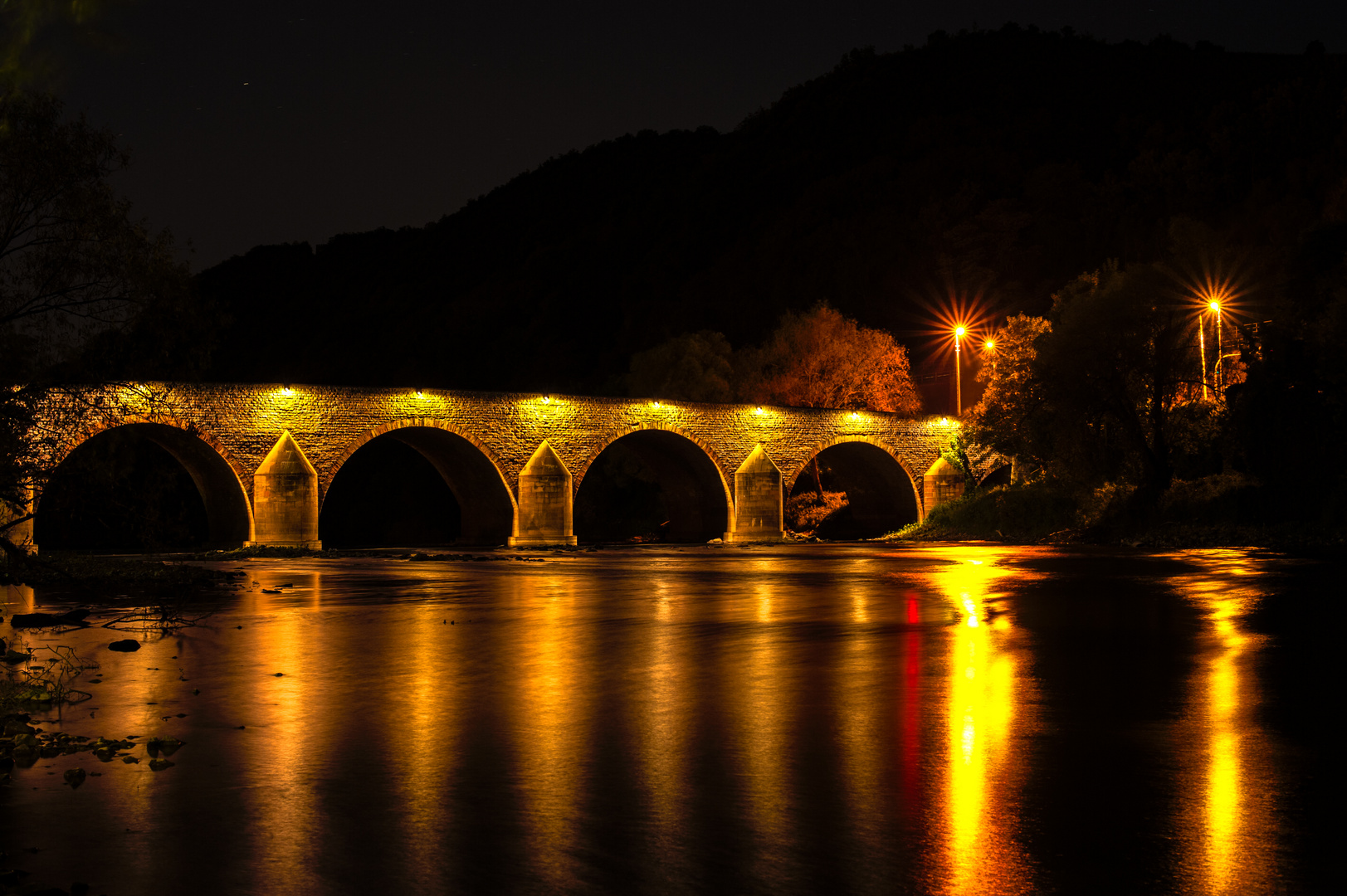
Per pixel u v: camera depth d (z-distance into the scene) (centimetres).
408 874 813
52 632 2245
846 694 1524
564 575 4016
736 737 1258
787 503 8381
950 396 10719
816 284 13438
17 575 2022
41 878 812
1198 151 14062
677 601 2912
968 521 7025
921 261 13250
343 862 840
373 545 7894
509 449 6366
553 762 1144
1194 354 6319
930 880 790
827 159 18412
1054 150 16438
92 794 1027
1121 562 4119
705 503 7475
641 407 6800
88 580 3400
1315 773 1077
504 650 1984
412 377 11838
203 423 5406
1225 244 8488
